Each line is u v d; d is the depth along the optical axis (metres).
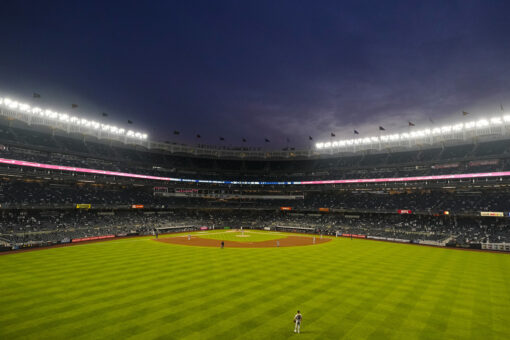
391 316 20.05
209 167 106.75
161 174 93.94
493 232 61.91
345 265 36.97
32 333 16.95
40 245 53.41
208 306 21.53
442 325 18.67
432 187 73.50
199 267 35.03
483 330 18.00
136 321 18.73
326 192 98.88
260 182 102.44
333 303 22.45
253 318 19.41
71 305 21.50
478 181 67.19
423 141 76.50
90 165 80.19
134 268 34.25
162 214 93.50
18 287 26.03
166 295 23.95
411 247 56.97
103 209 80.88
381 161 92.19
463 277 31.16
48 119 69.12
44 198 68.56
